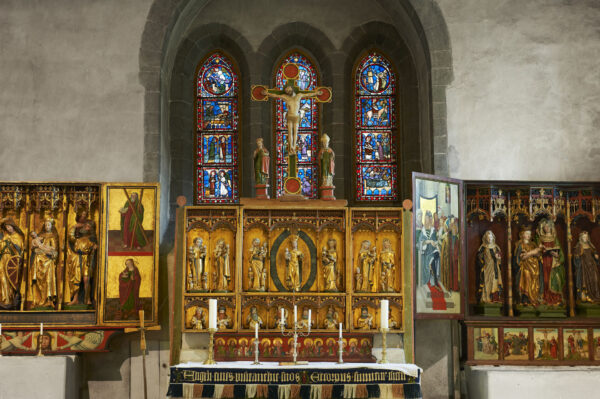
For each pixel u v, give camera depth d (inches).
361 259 545.0
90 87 601.0
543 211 576.7
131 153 592.1
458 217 570.3
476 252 584.4
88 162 590.9
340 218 547.8
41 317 547.8
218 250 541.6
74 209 562.3
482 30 613.6
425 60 637.3
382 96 705.0
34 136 594.2
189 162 684.1
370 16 703.1
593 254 575.2
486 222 588.4
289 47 716.0
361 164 694.5
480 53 610.2
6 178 588.4
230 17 704.4
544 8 617.6
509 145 597.9
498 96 604.4
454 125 600.4
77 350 547.5
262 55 701.9
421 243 552.1
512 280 577.3
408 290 541.0
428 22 614.9
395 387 482.3
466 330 563.5
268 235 546.3
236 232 541.3
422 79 660.7
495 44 611.5
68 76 602.5
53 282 552.7
